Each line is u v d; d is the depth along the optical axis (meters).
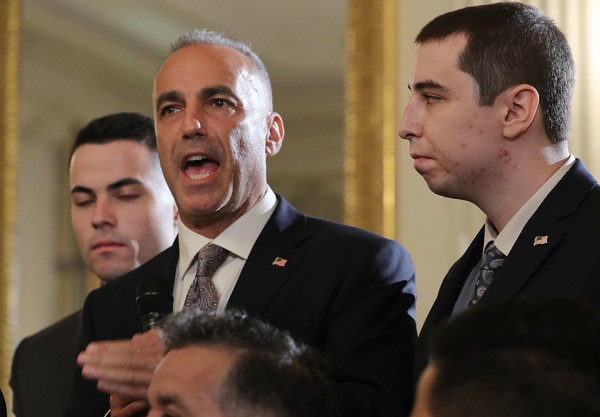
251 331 1.94
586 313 1.20
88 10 6.17
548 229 2.44
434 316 2.71
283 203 3.21
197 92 3.11
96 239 4.12
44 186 6.23
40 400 4.20
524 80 2.55
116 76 6.11
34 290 6.18
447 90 2.59
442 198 5.21
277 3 5.74
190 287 3.07
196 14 5.91
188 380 1.86
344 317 2.86
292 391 1.90
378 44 5.49
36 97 6.31
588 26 4.98
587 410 1.10
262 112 3.23
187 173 3.12
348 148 5.44
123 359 2.54
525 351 1.15
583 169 2.56
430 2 5.41
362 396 2.65
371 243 3.02
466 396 1.13
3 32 6.41
